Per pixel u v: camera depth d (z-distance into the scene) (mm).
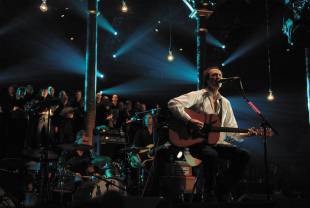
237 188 8352
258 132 6160
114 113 11484
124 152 8836
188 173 8094
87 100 11156
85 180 8117
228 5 16281
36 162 7918
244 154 5938
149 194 7477
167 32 17516
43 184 7141
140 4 16984
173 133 6141
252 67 17141
